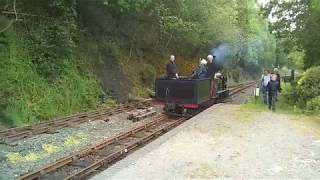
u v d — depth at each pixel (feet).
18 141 42.65
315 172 29.48
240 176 28.17
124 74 82.69
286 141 39.47
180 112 64.08
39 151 39.47
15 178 30.96
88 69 72.84
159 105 76.48
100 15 81.25
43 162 35.83
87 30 78.43
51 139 44.37
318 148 36.91
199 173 28.63
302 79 68.08
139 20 94.07
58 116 57.77
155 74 95.66
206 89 67.10
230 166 30.50
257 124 48.37
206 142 38.09
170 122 59.26
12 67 56.13
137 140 44.57
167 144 37.06
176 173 28.58
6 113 49.49
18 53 58.65
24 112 52.54
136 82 86.79
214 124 47.70
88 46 76.33
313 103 60.23
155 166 30.19
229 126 46.55
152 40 100.48
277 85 63.67
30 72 58.70
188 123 48.24
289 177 28.19
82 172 32.32
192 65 118.73
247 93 120.88
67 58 68.28
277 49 109.70
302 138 41.11
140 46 96.48
